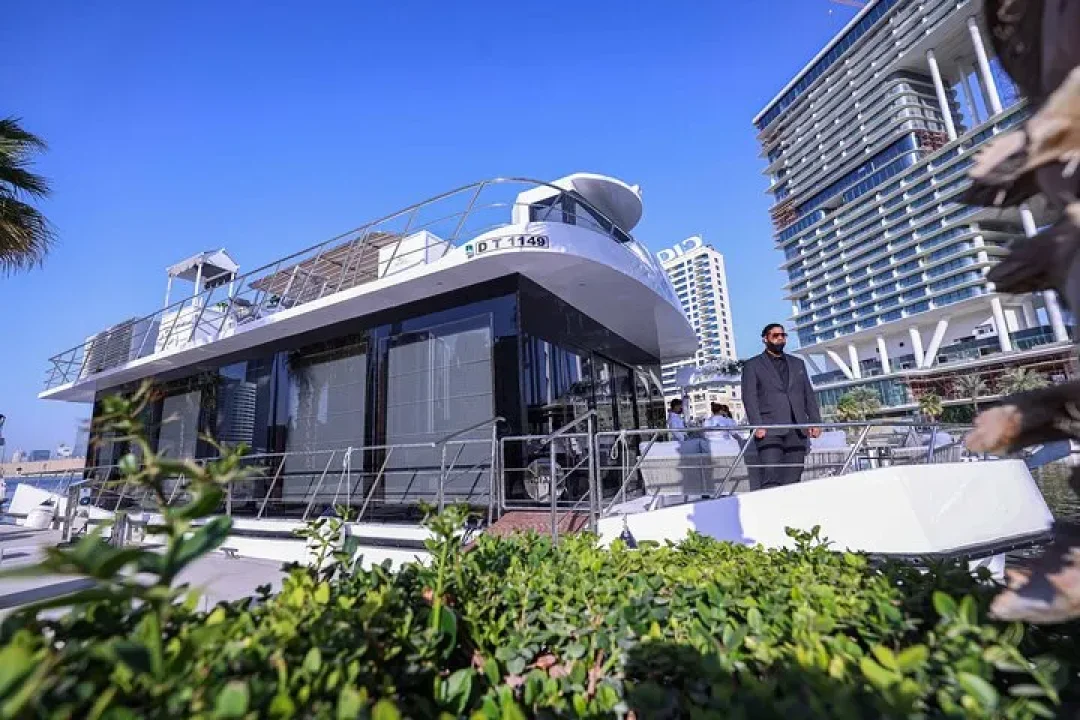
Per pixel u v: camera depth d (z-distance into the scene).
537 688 1.60
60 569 0.86
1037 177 1.26
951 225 86.06
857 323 105.88
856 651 1.41
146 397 1.22
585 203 8.02
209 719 0.92
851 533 3.75
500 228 6.81
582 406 8.77
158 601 1.01
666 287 9.31
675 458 6.00
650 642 1.66
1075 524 1.23
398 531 5.95
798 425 4.43
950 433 6.15
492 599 2.15
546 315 8.04
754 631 1.61
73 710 0.98
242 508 9.41
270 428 9.45
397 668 1.57
